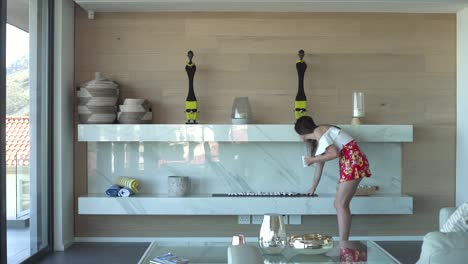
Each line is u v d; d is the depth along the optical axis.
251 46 5.83
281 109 5.82
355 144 5.07
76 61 5.81
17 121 4.50
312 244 3.65
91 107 5.48
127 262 4.93
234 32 5.82
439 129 5.85
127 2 5.38
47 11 5.32
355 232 5.84
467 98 5.58
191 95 5.63
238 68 5.82
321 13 5.84
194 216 5.80
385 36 5.85
